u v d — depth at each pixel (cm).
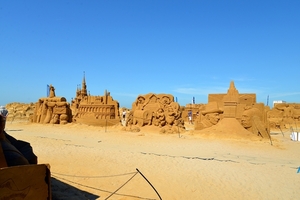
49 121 2820
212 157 1277
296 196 768
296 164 1162
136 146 1579
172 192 771
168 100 2373
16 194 428
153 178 897
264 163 1159
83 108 3219
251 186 847
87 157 1186
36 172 463
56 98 2862
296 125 3253
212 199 731
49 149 1350
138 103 2509
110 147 1505
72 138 1856
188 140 1838
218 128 2028
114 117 3119
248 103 2139
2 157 457
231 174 975
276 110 3731
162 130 2172
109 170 976
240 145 1664
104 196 719
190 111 4038
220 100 2297
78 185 795
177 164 1100
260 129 1934
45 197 478
